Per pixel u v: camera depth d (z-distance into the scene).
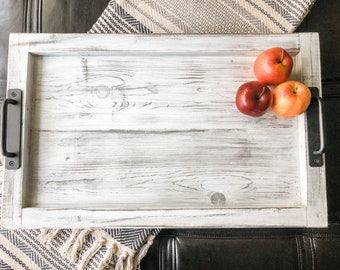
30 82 0.90
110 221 0.85
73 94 0.92
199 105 0.91
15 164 0.86
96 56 0.92
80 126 0.91
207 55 0.92
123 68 0.92
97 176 0.90
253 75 0.91
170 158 0.90
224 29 1.03
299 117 0.90
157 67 0.92
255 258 1.02
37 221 0.85
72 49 0.89
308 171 0.86
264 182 0.89
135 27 1.03
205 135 0.90
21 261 1.01
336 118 1.05
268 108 0.89
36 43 0.90
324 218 0.85
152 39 0.90
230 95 0.91
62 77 0.92
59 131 0.91
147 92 0.91
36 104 0.91
